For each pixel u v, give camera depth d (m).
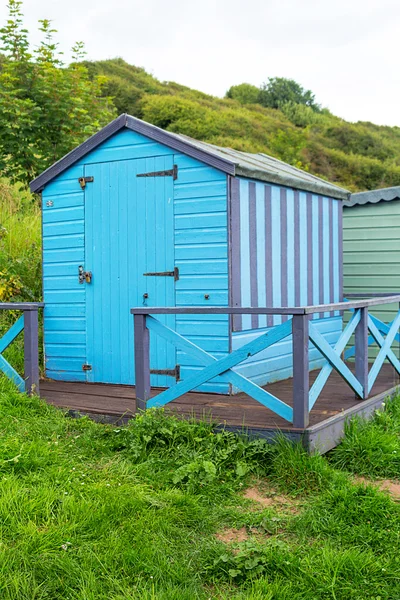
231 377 5.47
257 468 5.05
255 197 7.05
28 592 3.42
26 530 3.88
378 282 9.62
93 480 4.76
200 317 6.76
